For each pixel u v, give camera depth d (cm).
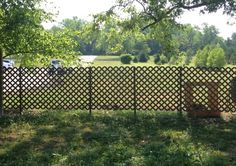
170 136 902
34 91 1195
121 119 1091
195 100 1148
